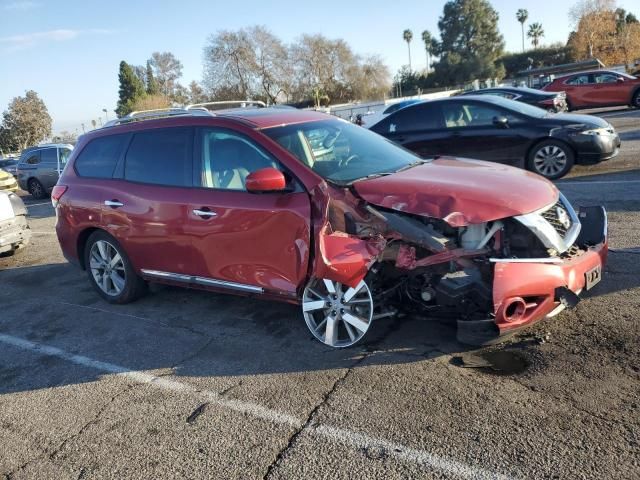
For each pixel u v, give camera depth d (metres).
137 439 3.41
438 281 3.87
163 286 6.26
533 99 16.58
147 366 4.37
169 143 5.12
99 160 5.74
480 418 3.21
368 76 66.44
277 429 3.35
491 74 78.88
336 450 3.09
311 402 3.58
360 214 4.02
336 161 4.55
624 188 8.40
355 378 3.80
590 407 3.20
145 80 86.56
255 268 4.51
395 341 4.27
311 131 4.86
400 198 3.88
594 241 4.33
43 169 17.66
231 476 2.99
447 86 78.38
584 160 9.32
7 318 5.82
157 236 5.09
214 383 3.98
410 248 3.85
